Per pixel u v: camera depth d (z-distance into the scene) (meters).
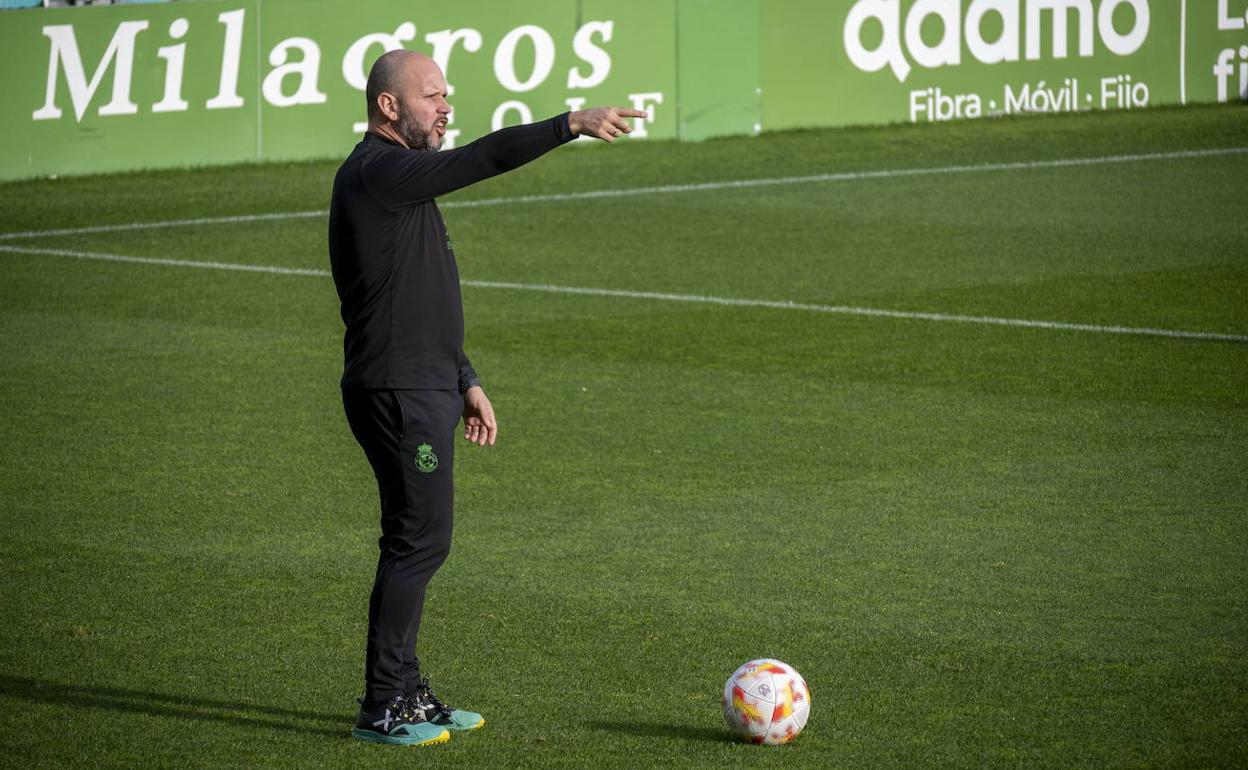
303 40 78.62
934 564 26.09
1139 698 20.33
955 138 84.62
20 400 38.69
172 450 34.22
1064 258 56.16
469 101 80.31
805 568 26.02
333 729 19.64
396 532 19.22
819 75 87.69
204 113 77.69
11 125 74.25
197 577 26.03
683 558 26.64
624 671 21.61
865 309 48.59
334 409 37.88
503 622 23.64
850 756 18.56
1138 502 29.41
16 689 21.08
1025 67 91.69
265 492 31.12
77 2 79.94
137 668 21.92
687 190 71.88
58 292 52.84
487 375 40.81
